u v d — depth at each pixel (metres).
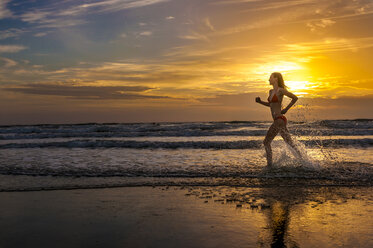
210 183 4.61
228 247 2.28
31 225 2.80
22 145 10.52
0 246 2.31
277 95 6.18
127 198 3.78
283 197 3.79
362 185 4.43
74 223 2.85
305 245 2.31
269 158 6.06
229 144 10.23
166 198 3.77
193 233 2.58
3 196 3.86
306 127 17.47
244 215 3.08
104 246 2.31
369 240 2.40
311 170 5.56
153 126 24.42
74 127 25.06
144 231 2.63
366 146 9.92
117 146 10.33
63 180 4.82
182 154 8.19
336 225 2.77
